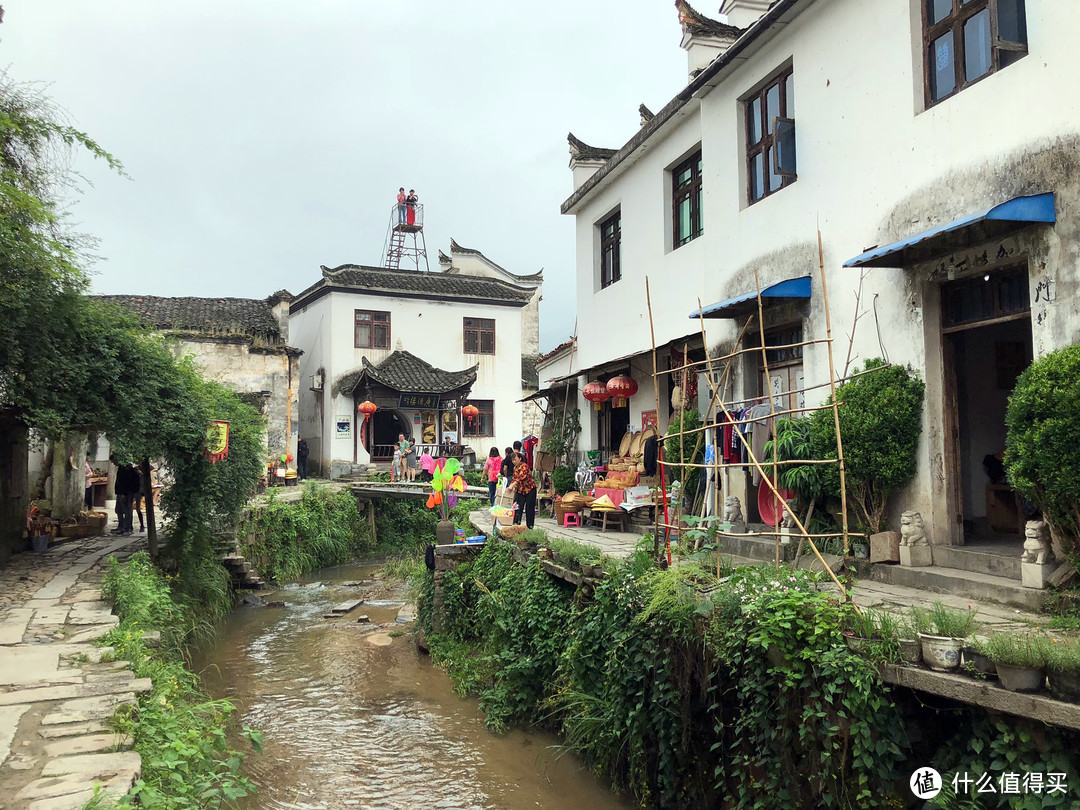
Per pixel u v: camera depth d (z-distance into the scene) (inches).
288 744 296.8
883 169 269.9
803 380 315.3
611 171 512.4
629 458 477.7
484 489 806.5
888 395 255.0
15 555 482.9
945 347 253.4
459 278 1161.4
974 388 306.8
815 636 163.6
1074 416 186.2
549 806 240.4
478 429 1139.9
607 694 248.5
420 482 896.3
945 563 242.5
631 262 501.7
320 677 387.5
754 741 177.5
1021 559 210.8
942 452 251.0
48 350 362.3
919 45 257.0
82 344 383.9
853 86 285.0
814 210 307.1
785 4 306.5
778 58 330.3
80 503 675.4
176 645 366.9
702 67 411.2
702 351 413.1
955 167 238.8
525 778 261.4
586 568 282.8
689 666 204.2
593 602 275.1
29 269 325.1
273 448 938.7
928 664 147.5
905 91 259.9
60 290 355.6
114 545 540.1
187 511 459.8
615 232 545.6
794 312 320.5
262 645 453.7
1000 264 225.5
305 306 1155.3
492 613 363.3
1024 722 134.7
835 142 294.8
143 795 141.8
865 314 279.0
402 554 831.1
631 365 500.1
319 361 1085.1
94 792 132.9
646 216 480.7
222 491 474.9
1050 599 192.9
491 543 414.9
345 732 309.6
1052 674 127.0
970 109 233.3
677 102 409.7
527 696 309.6
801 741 164.4
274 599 598.2
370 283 1073.5
